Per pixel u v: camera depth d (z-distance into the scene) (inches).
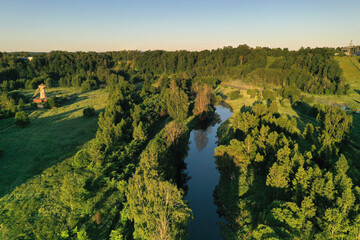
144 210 1214.3
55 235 1400.1
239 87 6658.5
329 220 1168.8
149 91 5472.4
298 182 1460.4
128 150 2268.7
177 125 2444.6
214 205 1859.0
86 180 1879.9
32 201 1686.8
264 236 1137.4
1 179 1983.3
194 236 1536.7
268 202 1614.2
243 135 2593.5
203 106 3976.4
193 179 2266.2
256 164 1994.3
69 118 3747.5
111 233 1392.7
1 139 2854.3
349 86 5132.9
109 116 3100.4
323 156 1863.9
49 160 2326.5
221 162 2251.5
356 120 3250.5
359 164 2009.1
